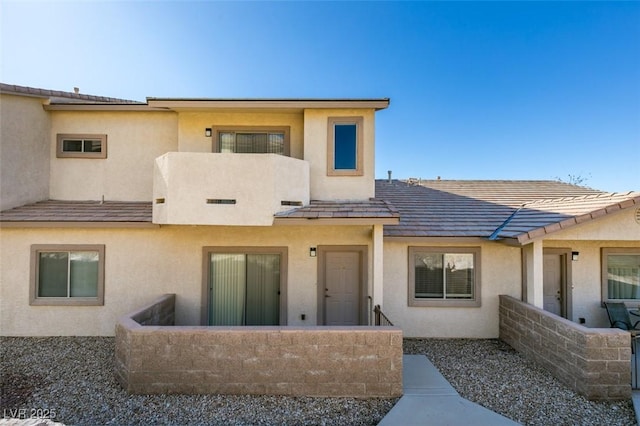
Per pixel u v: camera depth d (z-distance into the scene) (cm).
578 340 630
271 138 1059
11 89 981
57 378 676
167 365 604
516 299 915
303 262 1009
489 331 1001
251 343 605
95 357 799
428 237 972
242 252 1009
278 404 575
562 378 676
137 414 542
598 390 601
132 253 995
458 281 1021
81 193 1100
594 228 807
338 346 605
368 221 820
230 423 521
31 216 948
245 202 829
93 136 1104
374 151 991
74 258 987
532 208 1080
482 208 1188
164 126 1107
